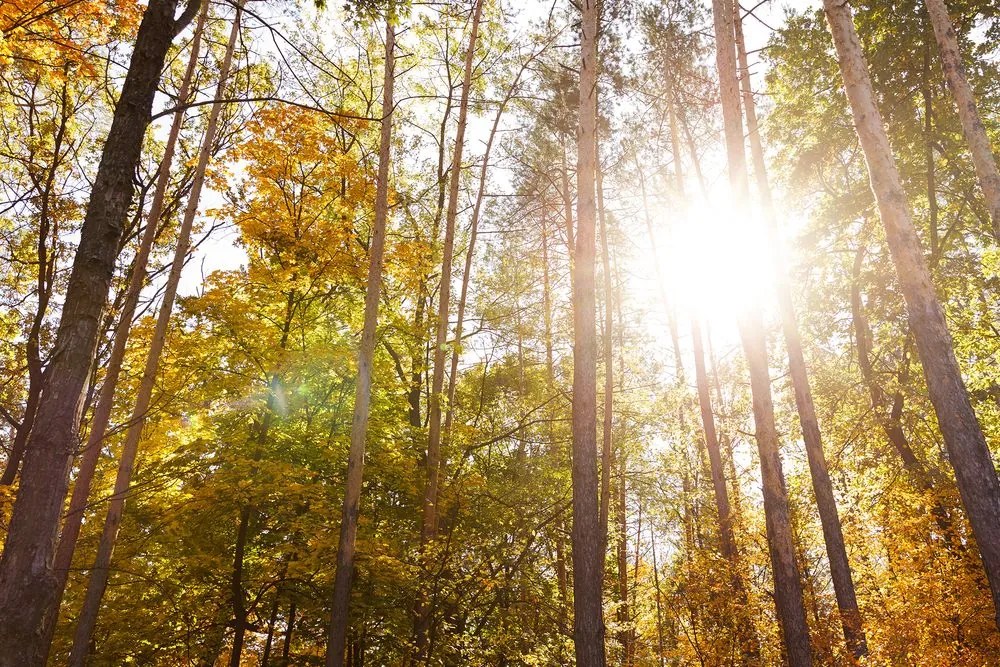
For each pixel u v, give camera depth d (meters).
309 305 12.64
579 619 8.30
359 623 10.36
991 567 6.70
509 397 18.55
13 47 8.41
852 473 13.96
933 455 13.97
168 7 4.89
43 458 3.85
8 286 15.84
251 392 11.23
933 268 13.99
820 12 14.81
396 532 12.48
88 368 4.18
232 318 11.10
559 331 18.86
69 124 15.45
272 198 12.10
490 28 16.75
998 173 8.64
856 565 11.82
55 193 15.30
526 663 11.60
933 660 9.62
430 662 10.33
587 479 8.90
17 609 3.57
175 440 12.44
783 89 15.86
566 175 17.80
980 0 13.38
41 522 3.77
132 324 13.27
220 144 15.16
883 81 14.60
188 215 11.70
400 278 13.67
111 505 9.62
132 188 4.60
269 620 12.07
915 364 14.62
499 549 11.73
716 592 10.03
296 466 10.59
